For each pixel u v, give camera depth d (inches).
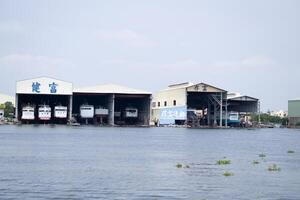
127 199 1984.5
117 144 5078.7
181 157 3703.3
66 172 2687.0
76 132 7332.7
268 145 5526.6
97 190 2154.3
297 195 2129.7
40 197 1991.9
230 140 6323.8
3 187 2188.7
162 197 2033.7
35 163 3093.0
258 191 2203.5
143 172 2746.1
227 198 2038.6
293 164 3329.2
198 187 2268.7
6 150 4013.3
